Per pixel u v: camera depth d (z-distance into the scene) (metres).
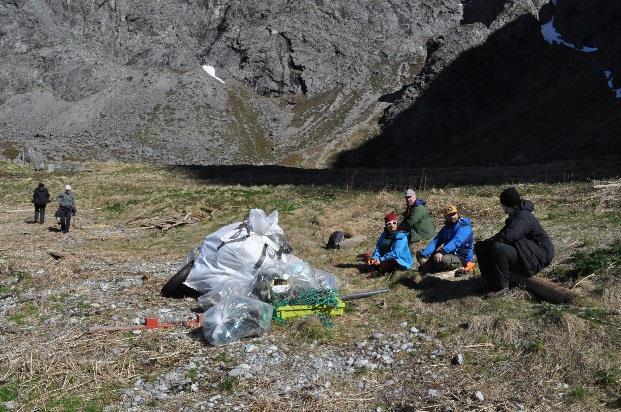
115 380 6.64
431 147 139.00
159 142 144.62
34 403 6.10
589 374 6.28
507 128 131.38
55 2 189.62
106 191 35.69
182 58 189.00
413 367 6.81
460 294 8.91
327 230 16.67
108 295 10.45
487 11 199.62
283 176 44.78
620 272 8.84
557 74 149.12
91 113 157.50
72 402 6.12
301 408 5.91
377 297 9.44
